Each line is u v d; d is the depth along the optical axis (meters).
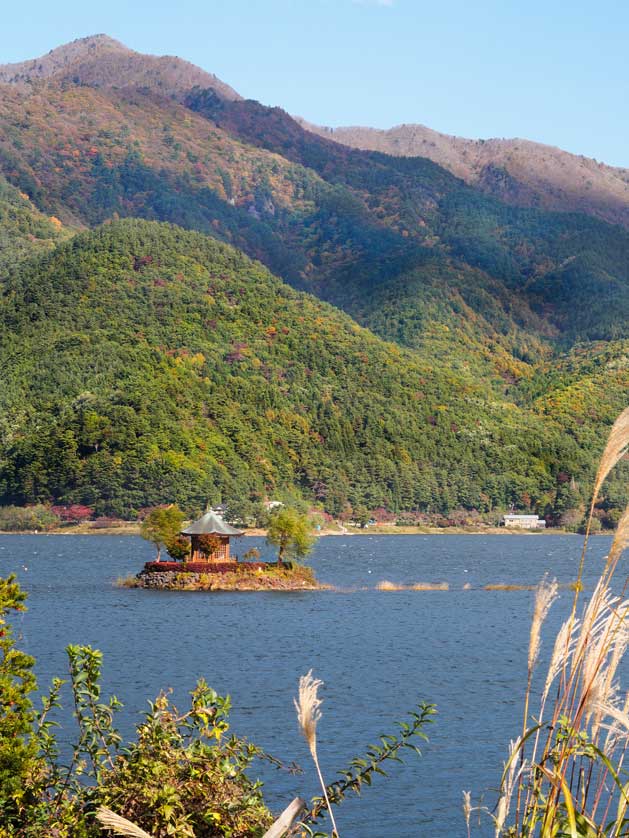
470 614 93.31
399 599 109.00
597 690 6.86
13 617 86.00
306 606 99.00
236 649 67.38
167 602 101.62
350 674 56.50
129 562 176.38
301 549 122.00
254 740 38.06
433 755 35.81
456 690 50.69
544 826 7.13
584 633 6.97
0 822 13.33
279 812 27.70
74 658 14.73
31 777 13.98
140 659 61.94
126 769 13.09
